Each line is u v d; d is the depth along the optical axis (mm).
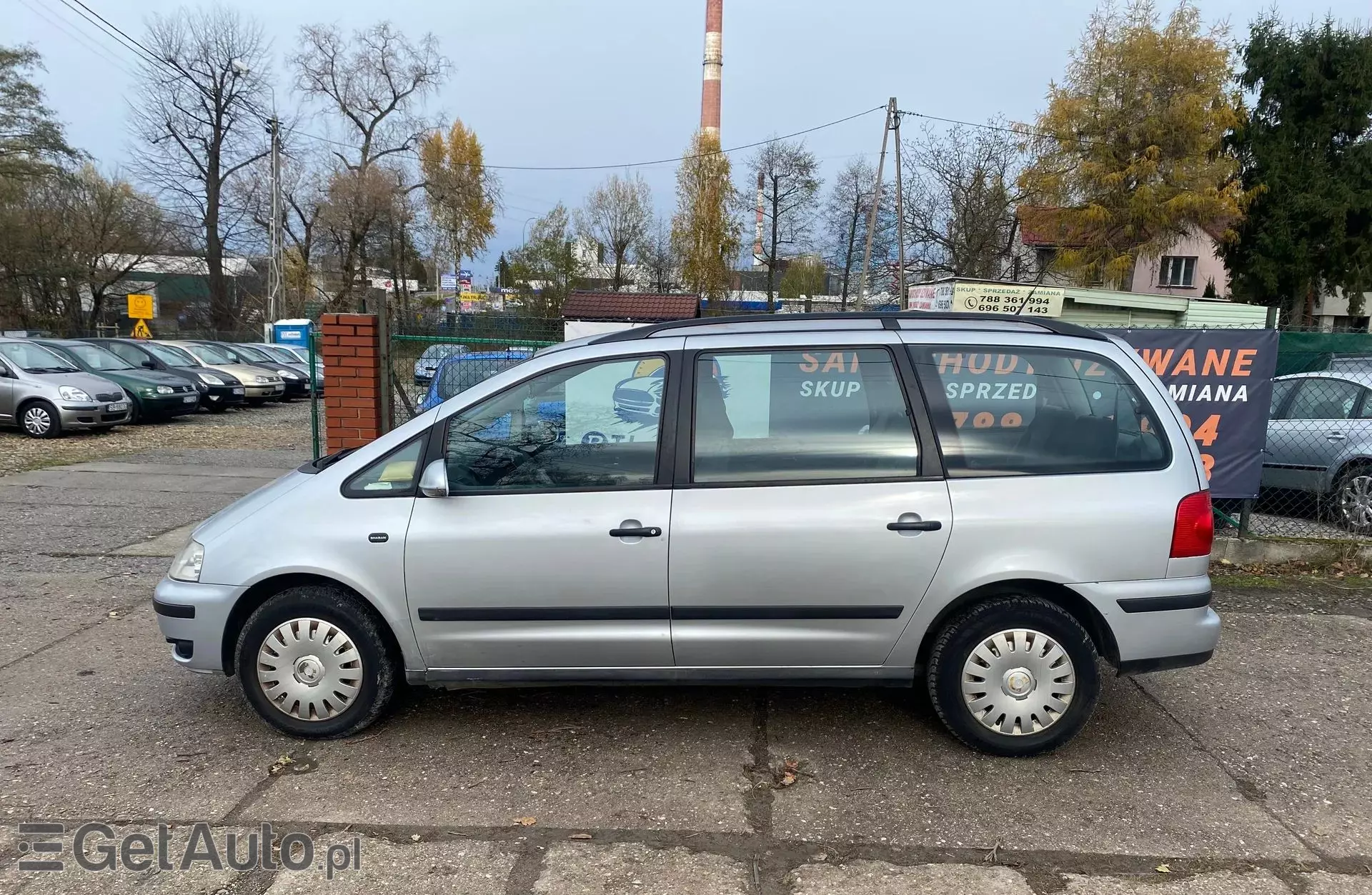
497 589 3494
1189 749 3729
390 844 2967
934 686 3582
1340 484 7531
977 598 3553
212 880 2760
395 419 8039
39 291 34562
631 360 3627
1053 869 2850
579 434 3590
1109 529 3430
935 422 3527
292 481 3775
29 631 5082
